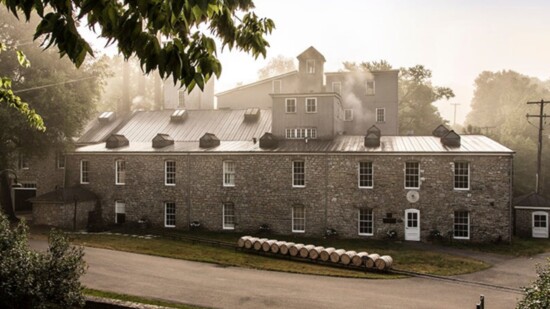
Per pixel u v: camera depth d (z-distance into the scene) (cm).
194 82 424
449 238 2977
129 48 390
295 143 3441
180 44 403
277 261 2533
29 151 3344
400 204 3062
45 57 3256
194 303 1659
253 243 2728
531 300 934
